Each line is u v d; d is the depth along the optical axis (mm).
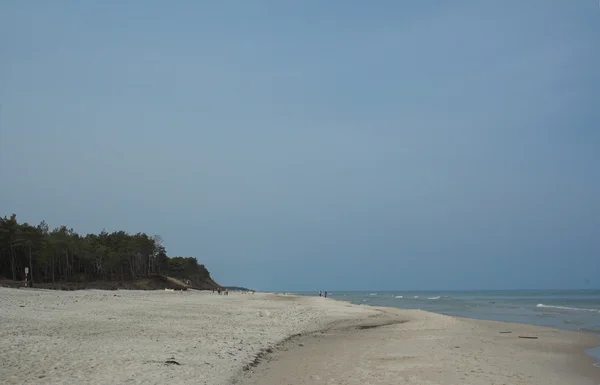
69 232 126125
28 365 15695
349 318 43344
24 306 37562
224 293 127312
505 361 21438
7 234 95562
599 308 78625
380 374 17766
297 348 24203
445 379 17078
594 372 19750
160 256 163625
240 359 19094
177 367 16672
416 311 58375
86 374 14867
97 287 102875
